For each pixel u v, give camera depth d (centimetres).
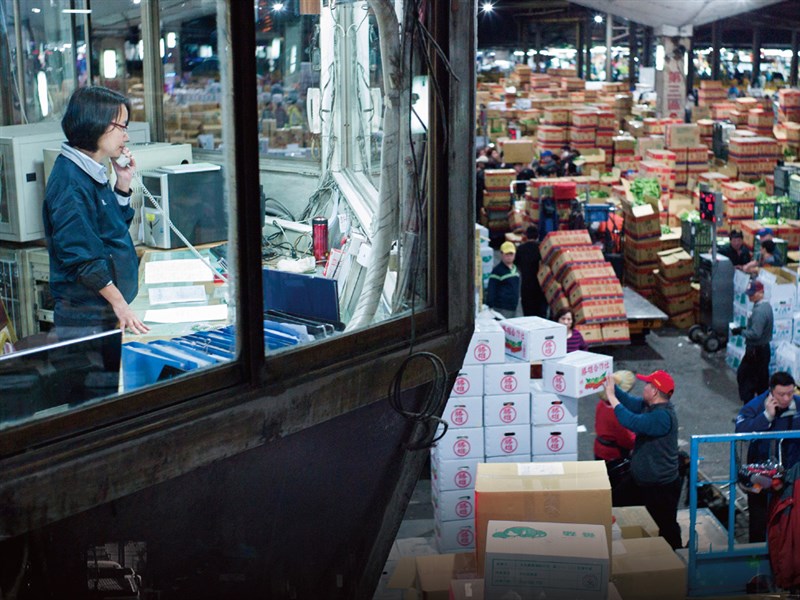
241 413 352
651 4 3256
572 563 508
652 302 1630
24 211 462
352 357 404
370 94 583
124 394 322
